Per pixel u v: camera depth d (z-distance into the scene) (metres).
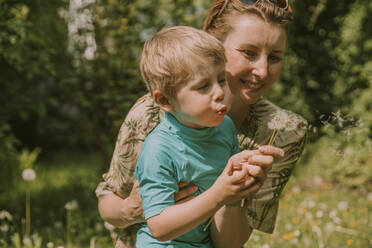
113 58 4.39
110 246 3.10
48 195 5.12
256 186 1.13
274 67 1.45
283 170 1.58
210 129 1.32
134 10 4.49
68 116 9.12
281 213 3.91
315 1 6.14
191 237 1.37
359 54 5.98
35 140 9.42
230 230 1.41
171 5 4.33
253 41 1.39
